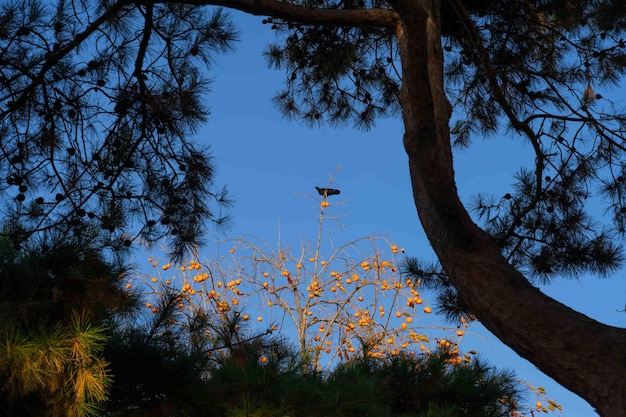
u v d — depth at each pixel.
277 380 4.04
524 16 6.48
